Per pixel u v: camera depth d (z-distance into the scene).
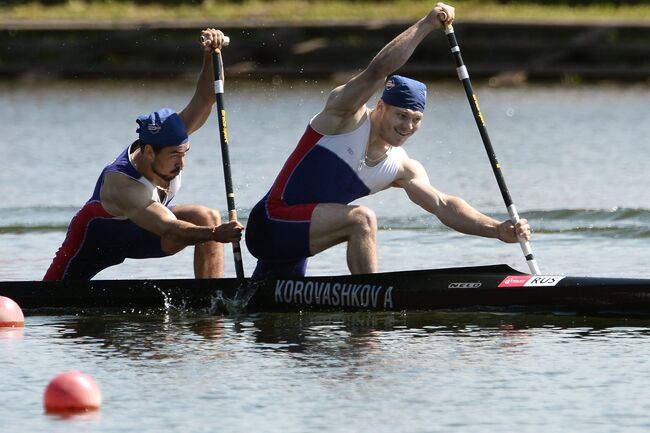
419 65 93.56
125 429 18.77
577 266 31.86
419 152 54.94
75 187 46.81
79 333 25.14
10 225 40.12
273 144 57.50
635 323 25.20
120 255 27.89
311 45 96.12
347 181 26.34
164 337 24.67
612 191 44.22
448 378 21.22
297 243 26.39
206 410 19.61
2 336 24.94
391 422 18.89
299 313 26.75
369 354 22.95
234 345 23.89
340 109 25.77
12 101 80.50
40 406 19.92
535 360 22.33
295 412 19.44
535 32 94.81
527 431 18.47
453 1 114.00
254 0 119.00
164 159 26.05
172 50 99.94
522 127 63.34
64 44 101.12
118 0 120.88
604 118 66.44
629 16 106.31
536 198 43.19
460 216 26.77
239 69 95.56
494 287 25.91
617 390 20.39
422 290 26.16
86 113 72.75
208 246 27.69
